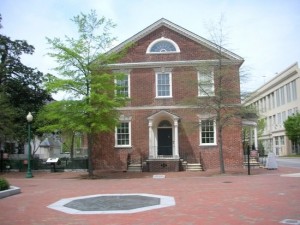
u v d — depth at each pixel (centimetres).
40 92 3656
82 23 2675
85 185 2042
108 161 3109
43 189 1861
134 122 3120
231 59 2998
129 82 3158
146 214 1088
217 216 1031
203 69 2742
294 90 6675
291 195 1420
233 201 1298
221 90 2608
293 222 937
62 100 2594
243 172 2656
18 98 3594
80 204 1309
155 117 3039
